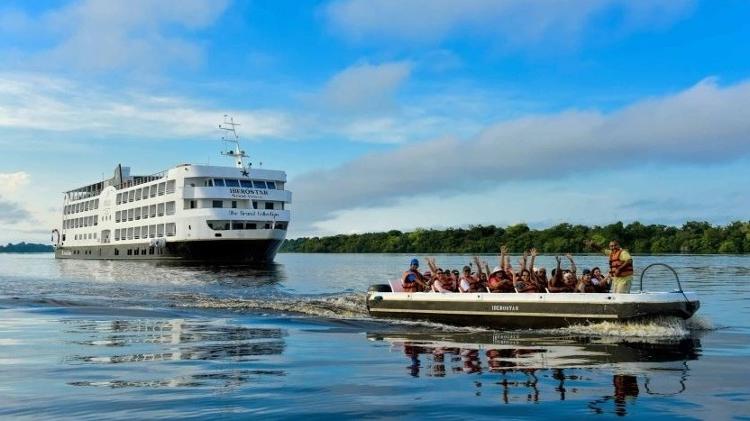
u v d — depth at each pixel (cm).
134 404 849
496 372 1070
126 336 1514
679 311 1583
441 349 1330
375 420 782
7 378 1013
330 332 1623
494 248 13838
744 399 880
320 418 789
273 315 2019
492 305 1717
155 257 6762
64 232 9812
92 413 808
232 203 6425
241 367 1117
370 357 1224
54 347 1334
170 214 6588
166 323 1794
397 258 11925
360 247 19262
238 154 7156
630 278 1669
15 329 1628
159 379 1010
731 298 2589
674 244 11388
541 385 967
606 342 1427
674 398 884
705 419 783
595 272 1800
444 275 1933
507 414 807
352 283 3891
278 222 6525
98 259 8400
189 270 5372
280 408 832
